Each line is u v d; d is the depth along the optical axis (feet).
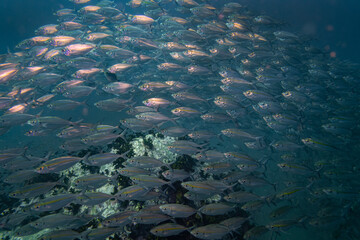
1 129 3.98
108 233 2.73
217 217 3.37
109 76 5.47
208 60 5.22
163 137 4.58
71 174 4.25
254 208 3.14
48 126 4.03
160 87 4.71
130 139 4.58
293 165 3.59
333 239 3.65
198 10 5.95
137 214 2.74
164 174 3.10
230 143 5.75
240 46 5.54
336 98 5.75
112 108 4.42
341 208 3.32
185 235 3.13
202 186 2.95
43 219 2.75
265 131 5.74
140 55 5.65
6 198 4.13
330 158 5.02
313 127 5.56
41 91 5.93
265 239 3.70
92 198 2.90
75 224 2.87
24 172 3.40
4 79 4.82
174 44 5.36
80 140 3.77
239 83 4.80
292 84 5.74
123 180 3.75
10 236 3.59
